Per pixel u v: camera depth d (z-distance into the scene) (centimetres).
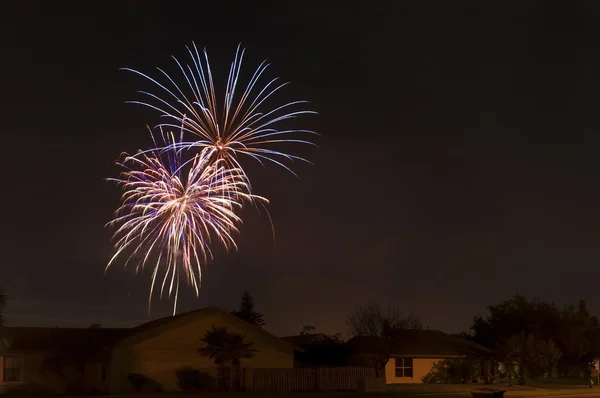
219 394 3859
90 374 4447
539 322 6762
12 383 4334
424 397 3981
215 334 4156
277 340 4409
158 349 4072
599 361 5622
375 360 5322
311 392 4125
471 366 5544
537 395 4262
